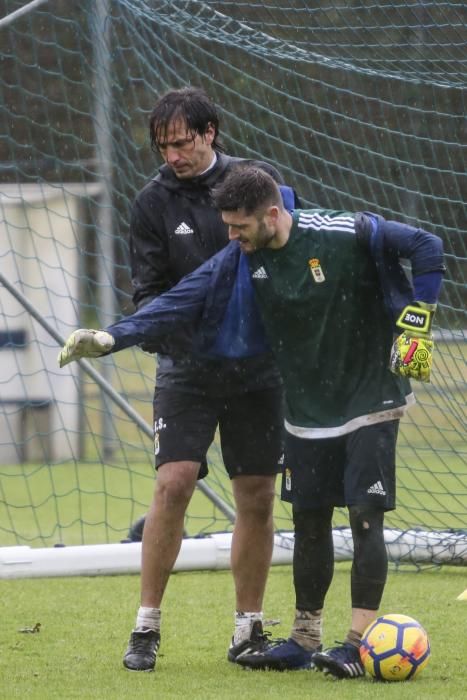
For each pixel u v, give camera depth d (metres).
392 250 14.57
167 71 28.50
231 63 30.30
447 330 27.34
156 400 16.14
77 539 29.16
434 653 16.41
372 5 26.17
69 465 42.59
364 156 30.33
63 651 16.75
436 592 21.86
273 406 16.19
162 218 16.38
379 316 14.90
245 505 16.23
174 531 15.77
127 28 26.94
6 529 30.41
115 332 14.47
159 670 15.45
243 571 16.22
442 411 29.92
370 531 14.70
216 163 16.27
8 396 43.66
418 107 29.47
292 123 28.92
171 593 21.70
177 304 15.02
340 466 15.20
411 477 33.69
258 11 27.84
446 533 25.03
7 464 43.47
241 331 15.41
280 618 19.59
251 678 14.87
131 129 31.70
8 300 43.50
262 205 14.38
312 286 14.66
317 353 14.87
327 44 26.36
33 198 40.38
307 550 15.50
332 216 14.73
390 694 13.70
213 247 16.30
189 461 15.77
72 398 43.84
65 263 42.53
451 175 29.02
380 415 14.73
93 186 37.56
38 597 21.36
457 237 28.58
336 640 17.42
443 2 25.42
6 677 14.96
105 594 21.69
